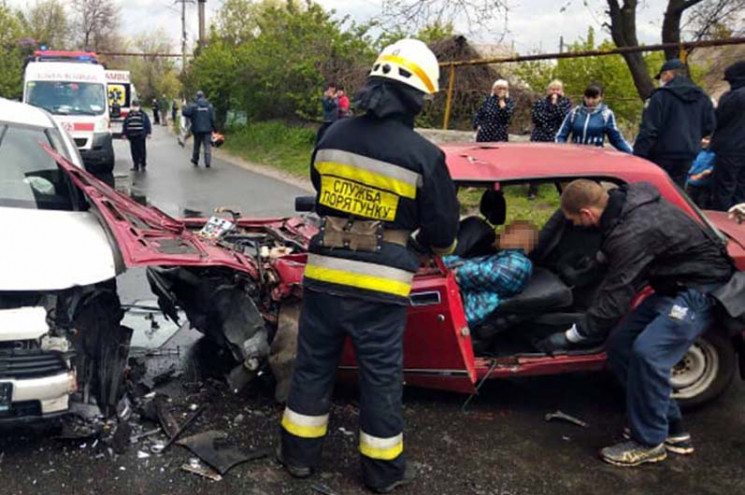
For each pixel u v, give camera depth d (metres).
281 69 22.44
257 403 4.01
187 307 4.18
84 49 53.91
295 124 22.83
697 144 6.45
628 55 11.38
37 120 5.04
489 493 3.25
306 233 4.87
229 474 3.30
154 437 3.58
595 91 7.78
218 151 22.19
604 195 3.36
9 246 3.42
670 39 11.15
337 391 4.19
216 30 35.44
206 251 3.87
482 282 3.88
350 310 3.05
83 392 3.51
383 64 2.97
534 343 4.05
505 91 9.84
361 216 3.02
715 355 4.02
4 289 3.14
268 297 3.93
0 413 3.09
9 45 36.72
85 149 14.39
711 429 3.94
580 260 4.25
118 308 3.77
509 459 3.55
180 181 14.33
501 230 4.26
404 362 3.81
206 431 3.66
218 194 12.55
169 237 4.03
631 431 3.55
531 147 4.33
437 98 16.84
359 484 3.28
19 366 3.09
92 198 3.99
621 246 3.29
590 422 3.97
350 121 3.09
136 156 15.99
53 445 3.43
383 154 2.95
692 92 6.38
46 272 3.30
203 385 4.21
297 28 23.66
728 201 6.77
